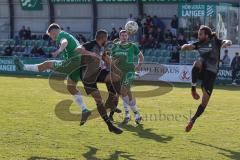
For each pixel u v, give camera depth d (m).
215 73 11.51
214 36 11.55
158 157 9.53
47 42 37.16
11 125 12.52
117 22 38.31
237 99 19.84
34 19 40.97
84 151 9.90
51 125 12.68
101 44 11.67
